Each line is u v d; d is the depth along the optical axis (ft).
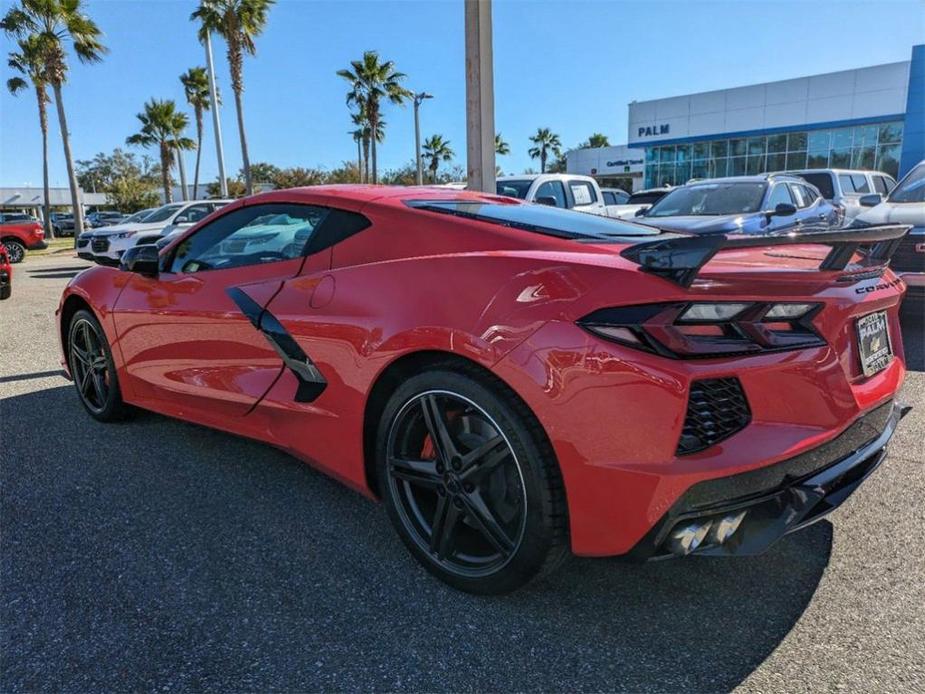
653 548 6.15
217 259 10.29
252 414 9.57
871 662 6.24
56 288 39.99
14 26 85.51
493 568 7.06
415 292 7.34
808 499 6.47
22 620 6.94
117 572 7.85
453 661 6.35
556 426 6.21
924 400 14.02
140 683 6.02
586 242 7.70
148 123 155.33
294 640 6.64
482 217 8.39
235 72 86.02
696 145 102.73
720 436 6.08
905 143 83.35
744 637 6.66
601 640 6.64
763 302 6.20
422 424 7.63
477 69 18.58
